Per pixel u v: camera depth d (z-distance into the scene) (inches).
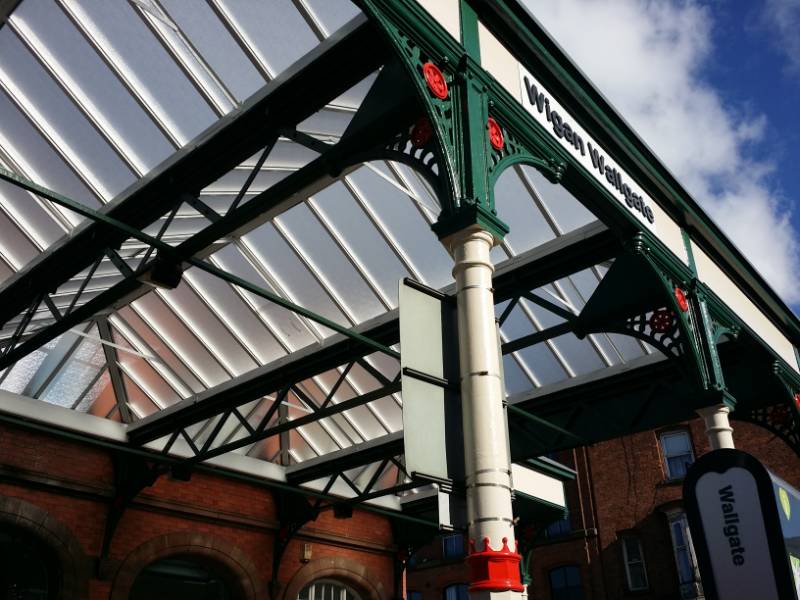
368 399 399.5
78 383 457.7
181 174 293.6
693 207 352.2
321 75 250.8
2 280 380.2
